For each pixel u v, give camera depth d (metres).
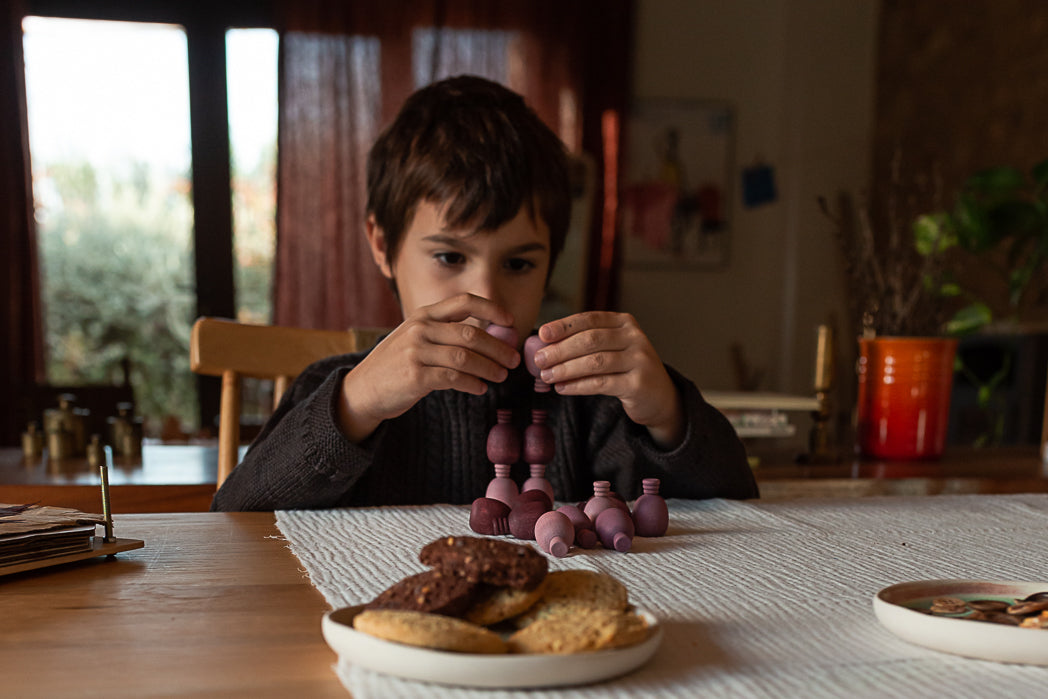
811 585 0.56
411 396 0.83
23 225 3.72
